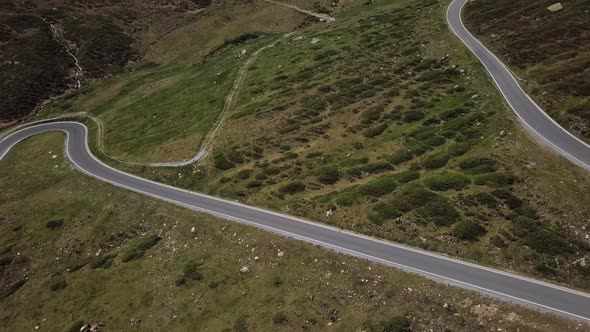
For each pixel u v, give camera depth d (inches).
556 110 2279.8
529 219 1705.2
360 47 3686.0
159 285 1950.1
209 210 2347.4
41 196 3056.1
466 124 2365.9
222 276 1876.2
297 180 2365.9
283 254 1870.1
